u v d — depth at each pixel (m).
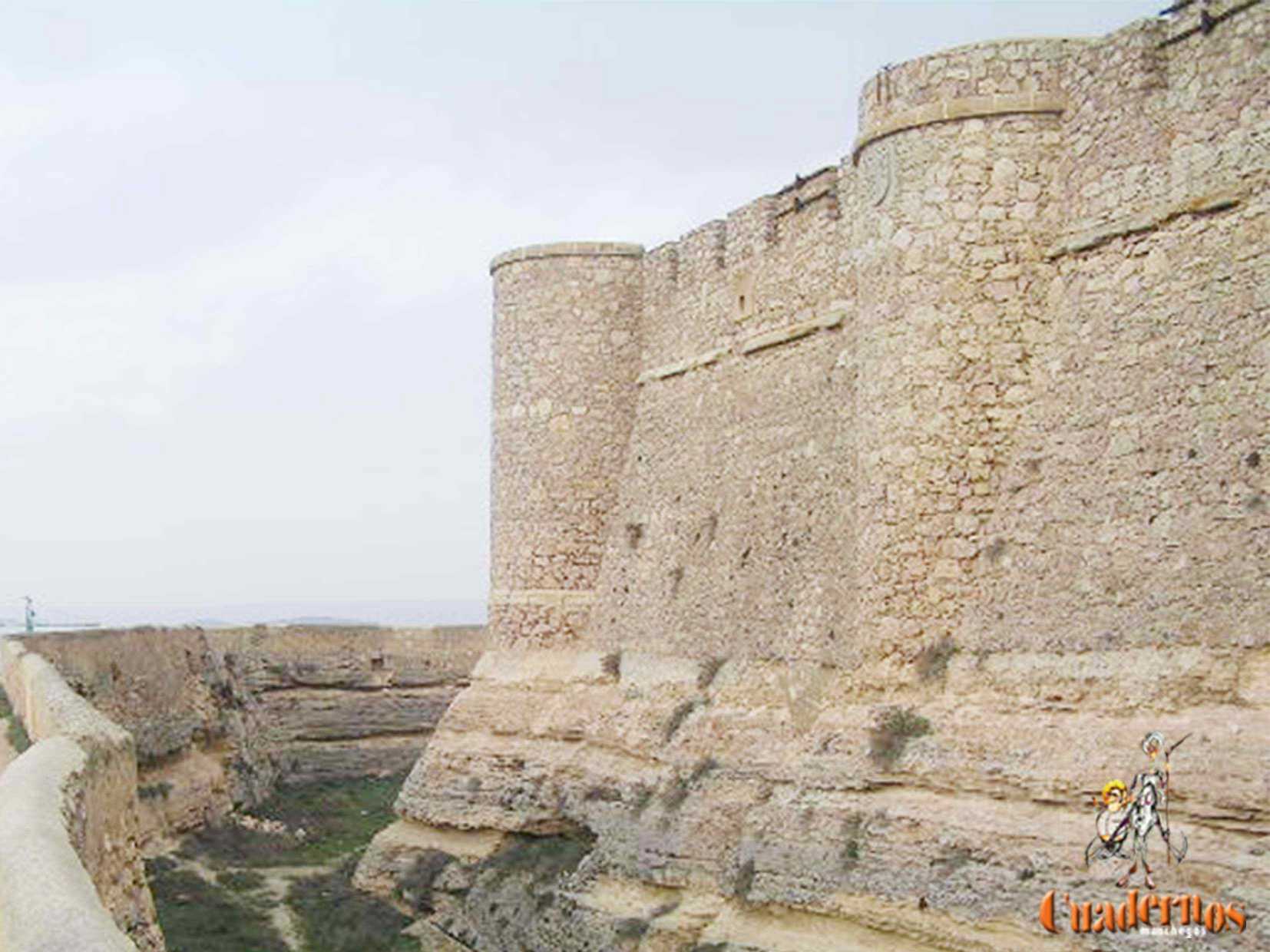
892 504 18.84
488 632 31.00
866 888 17.36
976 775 16.70
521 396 30.12
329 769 44.41
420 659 49.03
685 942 20.55
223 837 33.78
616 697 26.80
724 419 25.73
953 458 18.48
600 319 29.48
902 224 19.00
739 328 25.66
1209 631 15.28
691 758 23.17
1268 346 15.26
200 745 37.25
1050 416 17.86
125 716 32.84
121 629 36.31
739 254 25.89
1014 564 17.75
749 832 20.06
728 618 24.20
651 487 27.91
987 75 18.64
